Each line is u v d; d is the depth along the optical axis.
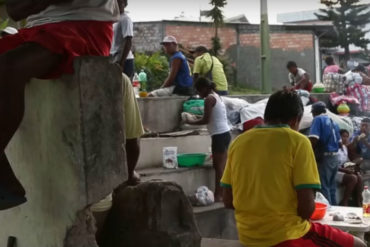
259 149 3.47
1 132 2.62
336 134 8.36
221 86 9.52
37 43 2.69
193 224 3.53
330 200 8.39
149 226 3.47
